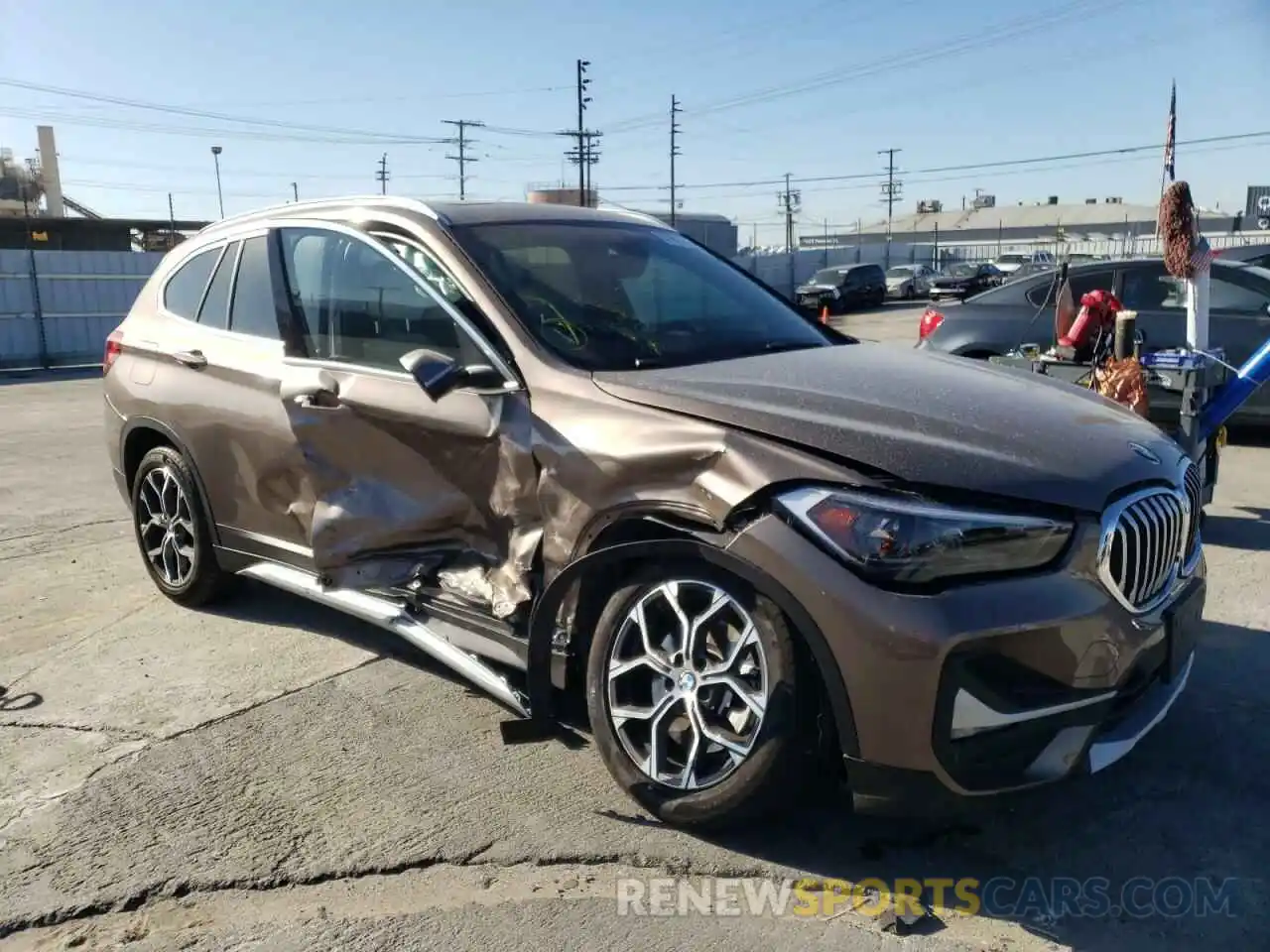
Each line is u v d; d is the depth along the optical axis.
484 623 3.61
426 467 3.69
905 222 124.62
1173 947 2.66
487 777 3.50
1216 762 3.56
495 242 3.90
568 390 3.32
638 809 3.29
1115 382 6.11
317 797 3.38
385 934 2.74
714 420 3.00
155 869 3.01
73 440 10.53
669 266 4.33
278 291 4.41
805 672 2.82
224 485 4.63
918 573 2.64
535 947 2.68
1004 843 3.11
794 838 3.12
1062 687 2.73
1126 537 2.82
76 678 4.35
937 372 3.56
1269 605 5.06
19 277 19.38
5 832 3.21
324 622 4.97
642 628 3.11
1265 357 6.03
